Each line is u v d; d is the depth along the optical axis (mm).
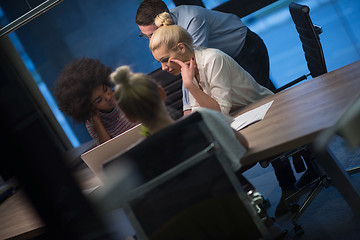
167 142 1255
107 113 2604
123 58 3715
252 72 3068
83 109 2615
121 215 1494
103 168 1312
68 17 3635
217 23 2979
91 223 1584
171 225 1317
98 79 2576
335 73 2049
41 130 1783
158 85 1507
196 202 1311
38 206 1715
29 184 1717
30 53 3531
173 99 3461
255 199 1469
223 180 1312
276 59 3797
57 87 2699
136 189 1307
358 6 3631
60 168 1749
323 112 1628
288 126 1664
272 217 1744
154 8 2723
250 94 2336
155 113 1452
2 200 2482
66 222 1649
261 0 3564
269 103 2074
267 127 1771
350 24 3676
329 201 1799
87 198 1662
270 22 3664
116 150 2105
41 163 1728
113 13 3660
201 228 1329
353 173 1687
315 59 2471
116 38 3693
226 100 2225
